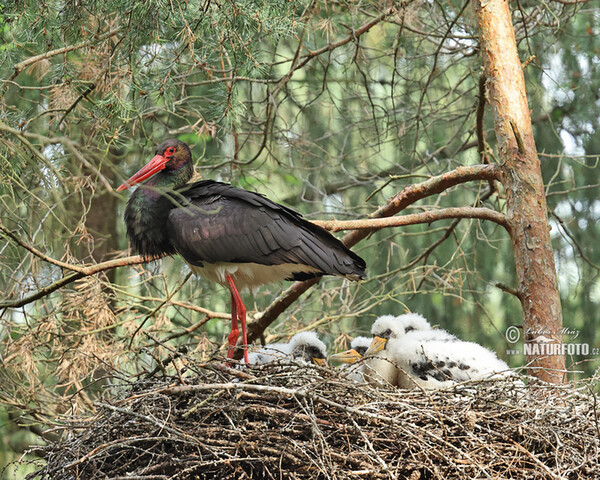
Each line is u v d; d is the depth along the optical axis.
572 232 15.30
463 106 16.78
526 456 8.18
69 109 10.98
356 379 11.18
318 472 7.94
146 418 7.80
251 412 8.18
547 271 10.43
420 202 16.31
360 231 11.94
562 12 14.40
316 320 14.83
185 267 14.61
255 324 12.55
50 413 12.70
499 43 11.07
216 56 11.73
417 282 15.86
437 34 14.83
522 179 10.64
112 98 10.64
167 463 7.88
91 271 10.69
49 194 10.30
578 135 15.95
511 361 14.92
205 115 13.61
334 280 15.90
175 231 10.68
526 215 10.57
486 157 12.41
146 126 14.28
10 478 13.52
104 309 12.80
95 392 13.76
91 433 8.31
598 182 15.58
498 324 15.99
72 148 9.45
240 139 15.20
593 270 15.09
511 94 10.92
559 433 8.38
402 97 16.42
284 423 8.16
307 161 16.55
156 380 8.70
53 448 8.48
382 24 16.03
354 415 8.10
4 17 10.86
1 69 11.56
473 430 8.28
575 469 7.93
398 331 11.22
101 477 8.06
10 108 11.53
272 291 15.75
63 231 12.66
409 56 15.88
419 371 10.39
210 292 14.98
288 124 16.61
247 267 10.76
